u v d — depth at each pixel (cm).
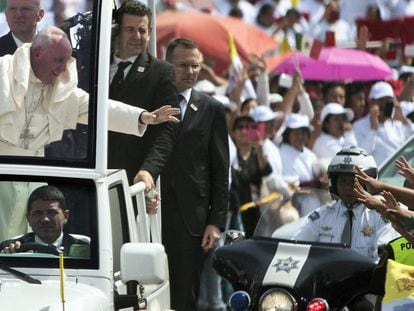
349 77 4725
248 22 5241
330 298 2039
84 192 2022
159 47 4712
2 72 2069
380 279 2036
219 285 3203
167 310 2339
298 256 2072
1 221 2016
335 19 5350
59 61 2059
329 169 2269
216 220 2830
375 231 2262
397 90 4669
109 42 2075
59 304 1822
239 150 3859
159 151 2617
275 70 4784
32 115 2058
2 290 1873
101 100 2053
